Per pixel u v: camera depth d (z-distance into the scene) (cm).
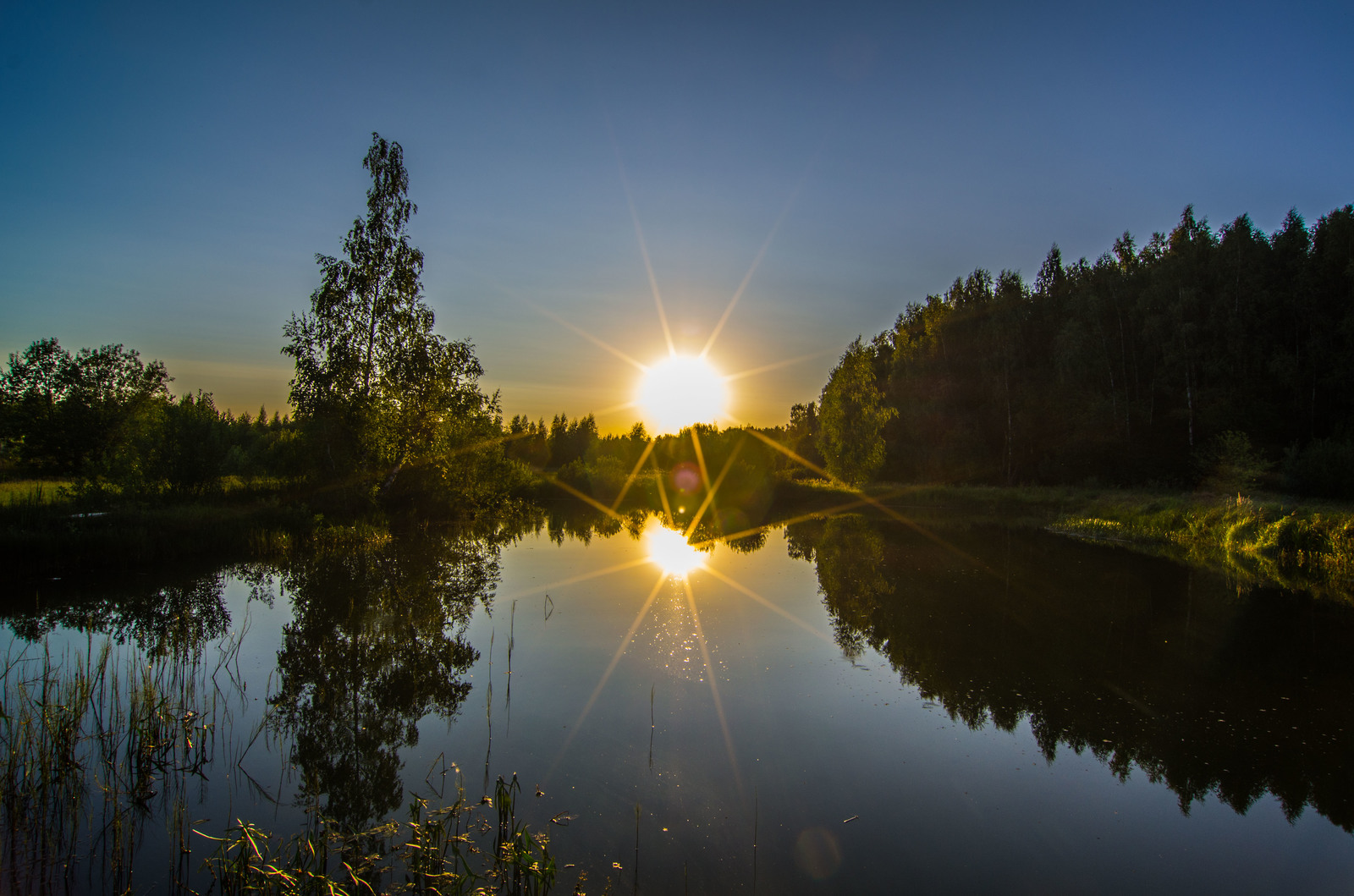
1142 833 594
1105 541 2398
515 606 1359
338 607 1334
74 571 1570
